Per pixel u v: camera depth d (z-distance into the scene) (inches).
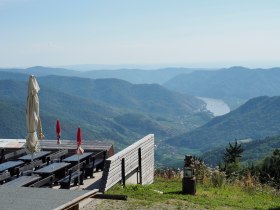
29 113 414.0
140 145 501.4
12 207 205.2
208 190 508.4
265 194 531.5
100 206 352.8
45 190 245.6
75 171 434.6
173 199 403.5
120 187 417.7
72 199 221.8
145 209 351.6
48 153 490.6
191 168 449.4
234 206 409.4
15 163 429.1
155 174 625.3
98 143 556.4
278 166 814.5
